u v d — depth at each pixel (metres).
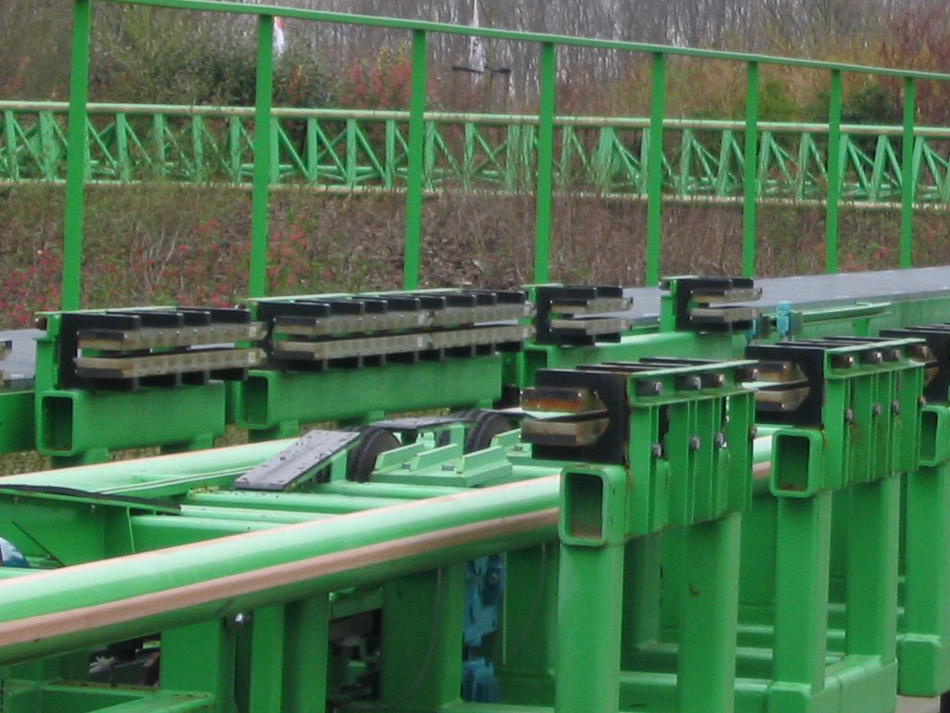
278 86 22.02
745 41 45.84
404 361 7.84
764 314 9.48
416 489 5.00
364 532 4.06
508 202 16.61
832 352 5.04
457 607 4.80
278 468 5.05
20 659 3.20
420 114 9.71
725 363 4.57
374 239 16.48
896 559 5.70
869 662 5.54
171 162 17.38
